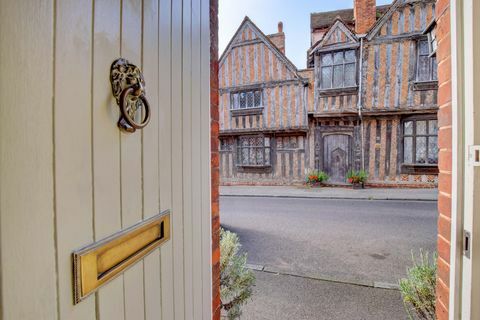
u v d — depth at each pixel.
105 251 0.58
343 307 2.29
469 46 0.97
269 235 4.44
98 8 0.57
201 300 1.15
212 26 1.36
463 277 1.01
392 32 8.65
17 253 0.41
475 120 0.96
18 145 0.41
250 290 2.10
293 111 9.88
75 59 0.51
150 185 0.75
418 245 3.84
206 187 1.21
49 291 0.46
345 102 9.29
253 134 10.51
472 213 0.97
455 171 1.04
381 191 8.33
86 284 0.53
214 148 1.36
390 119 8.88
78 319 0.51
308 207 6.66
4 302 0.39
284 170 10.20
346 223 5.09
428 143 8.50
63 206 0.48
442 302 1.19
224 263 2.07
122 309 0.63
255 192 9.02
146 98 0.72
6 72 0.39
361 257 3.44
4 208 0.39
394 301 2.37
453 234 1.05
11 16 0.40
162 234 0.81
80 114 0.52
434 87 8.31
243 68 10.43
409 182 8.73
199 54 1.13
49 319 0.45
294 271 3.03
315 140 9.77
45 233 0.45
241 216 5.86
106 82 0.59
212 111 1.34
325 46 9.42
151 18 0.76
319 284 2.70
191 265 1.04
